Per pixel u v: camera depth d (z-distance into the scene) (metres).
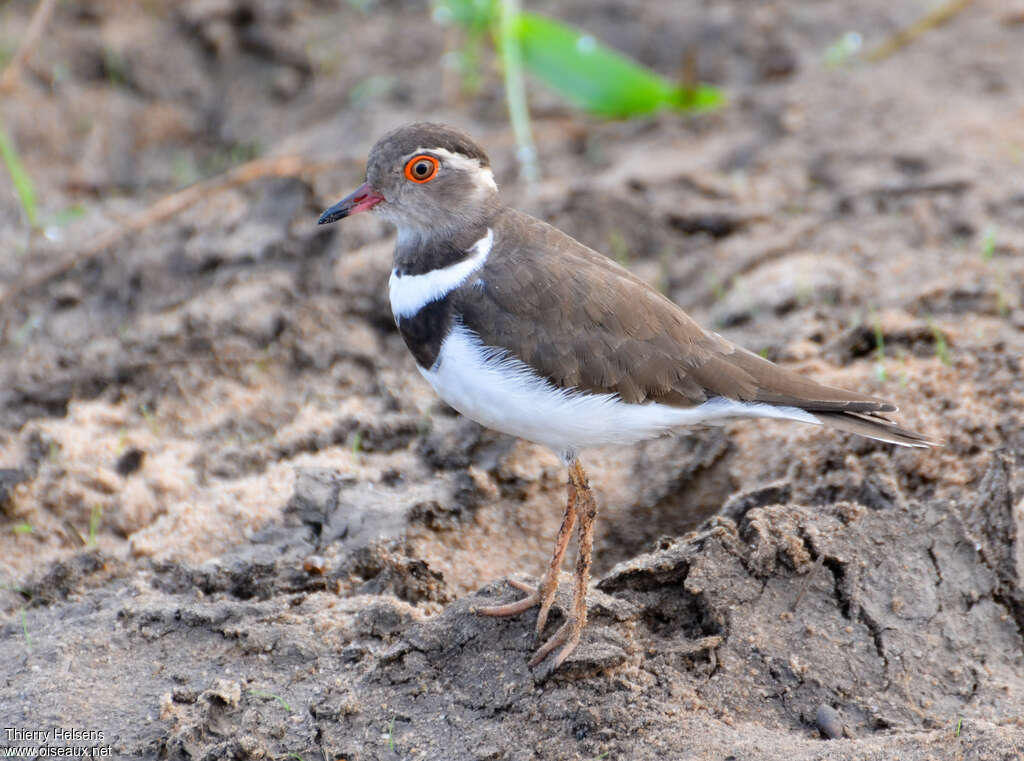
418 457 12.70
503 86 21.09
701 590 9.27
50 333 15.53
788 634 9.11
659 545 10.22
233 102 21.09
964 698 8.80
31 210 15.83
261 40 21.88
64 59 21.00
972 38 20.36
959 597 9.38
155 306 15.83
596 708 8.60
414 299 9.73
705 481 12.34
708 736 8.35
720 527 9.57
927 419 11.82
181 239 16.91
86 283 16.33
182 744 8.66
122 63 21.16
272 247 16.42
